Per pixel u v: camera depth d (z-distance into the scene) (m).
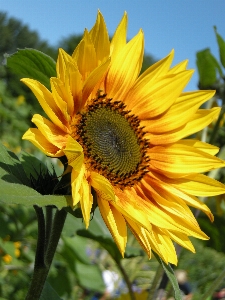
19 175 0.28
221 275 0.43
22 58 0.31
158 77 0.34
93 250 0.74
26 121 1.91
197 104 0.33
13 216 0.62
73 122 0.31
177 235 0.30
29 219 0.62
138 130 0.34
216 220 0.51
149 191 0.33
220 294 0.65
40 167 0.29
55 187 0.27
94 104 0.32
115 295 0.65
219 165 0.33
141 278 0.67
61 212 0.30
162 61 0.33
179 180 0.33
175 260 0.29
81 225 0.46
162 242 0.30
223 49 0.43
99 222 0.47
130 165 0.33
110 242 0.44
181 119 0.34
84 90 0.30
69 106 0.29
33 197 0.24
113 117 0.33
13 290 0.67
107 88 0.33
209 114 0.34
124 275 0.45
